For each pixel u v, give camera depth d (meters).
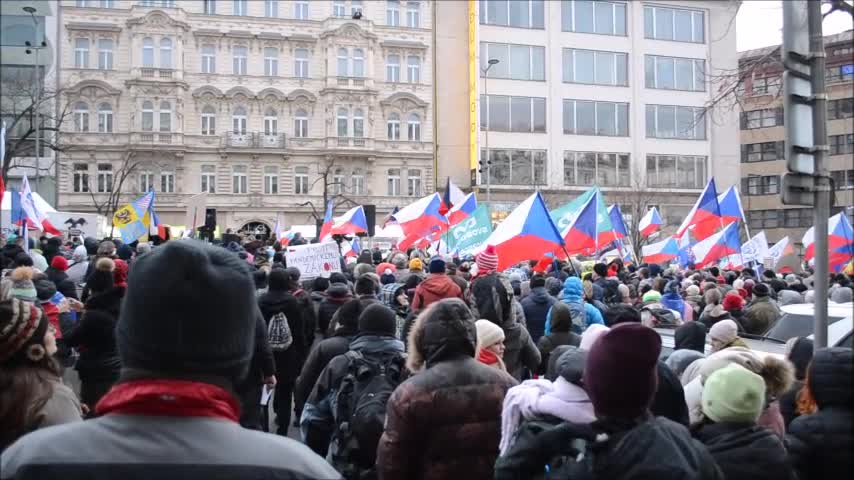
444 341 3.85
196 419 1.90
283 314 7.94
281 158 52.03
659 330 9.02
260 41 51.59
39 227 15.37
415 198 53.62
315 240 23.14
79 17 48.56
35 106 35.00
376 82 52.97
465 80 54.19
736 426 3.43
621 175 53.88
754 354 4.35
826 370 3.53
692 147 55.00
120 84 49.44
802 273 17.83
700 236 16.92
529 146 52.53
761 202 57.75
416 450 3.75
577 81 53.41
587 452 2.74
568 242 13.78
